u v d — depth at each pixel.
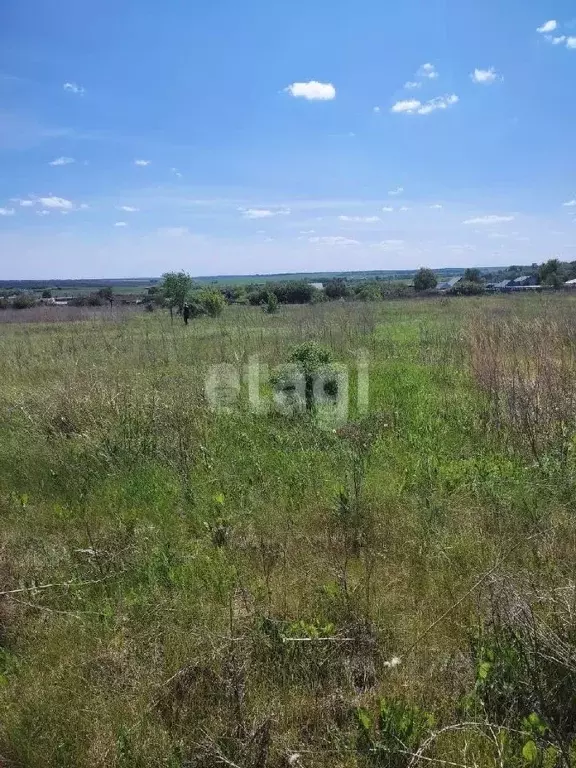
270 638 2.53
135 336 13.20
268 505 3.90
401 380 7.37
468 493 3.83
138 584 3.06
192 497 3.99
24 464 4.73
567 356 7.41
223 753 2.00
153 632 2.65
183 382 6.94
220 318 19.14
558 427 4.65
